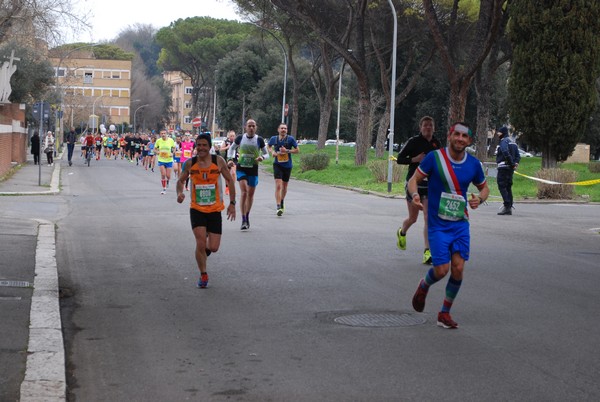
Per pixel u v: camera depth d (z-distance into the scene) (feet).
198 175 33.27
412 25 159.84
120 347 24.02
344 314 28.50
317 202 78.43
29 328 25.25
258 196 85.76
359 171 132.26
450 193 26.40
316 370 21.57
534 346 24.07
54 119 223.92
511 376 20.97
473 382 20.45
